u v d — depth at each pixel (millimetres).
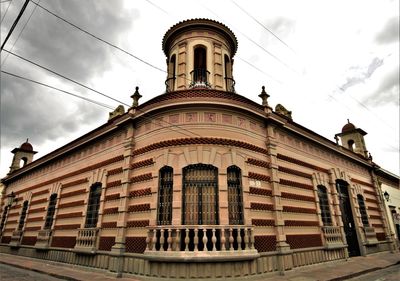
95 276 10492
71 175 16453
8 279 10539
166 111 11336
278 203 11430
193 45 14531
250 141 11625
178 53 14773
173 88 14641
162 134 11188
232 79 15055
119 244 10695
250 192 10648
